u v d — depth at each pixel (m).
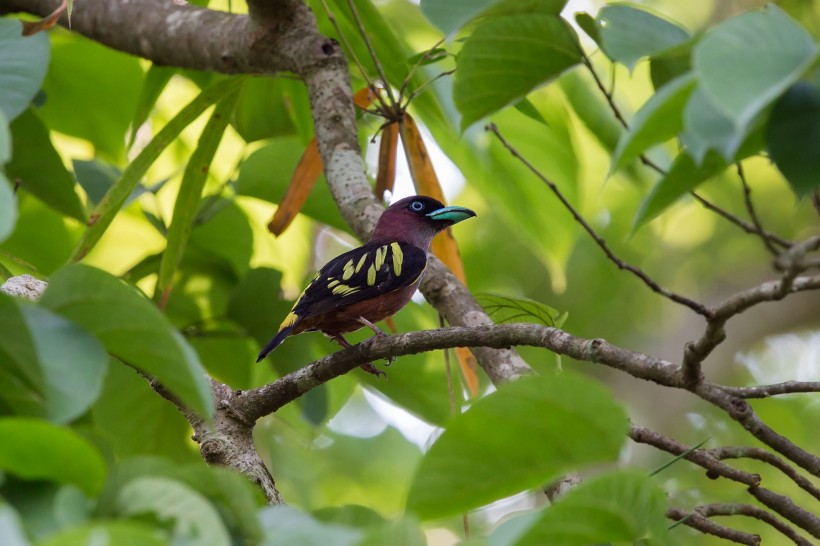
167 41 11.51
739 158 5.75
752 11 4.50
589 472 14.47
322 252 19.36
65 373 4.23
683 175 5.80
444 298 9.97
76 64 13.24
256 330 12.05
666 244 23.03
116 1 11.80
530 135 13.02
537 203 13.30
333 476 20.52
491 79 8.18
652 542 4.47
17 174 10.96
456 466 4.84
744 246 22.72
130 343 4.49
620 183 20.59
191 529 3.85
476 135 12.95
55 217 13.07
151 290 14.02
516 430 4.69
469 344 7.84
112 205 9.66
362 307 10.86
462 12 6.81
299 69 11.03
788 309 23.44
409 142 11.50
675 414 22.23
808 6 16.38
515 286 22.14
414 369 11.81
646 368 6.79
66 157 15.64
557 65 8.09
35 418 4.51
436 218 11.65
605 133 12.52
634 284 22.48
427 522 5.08
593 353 7.03
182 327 12.24
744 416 6.61
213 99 10.50
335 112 10.78
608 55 7.16
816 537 7.31
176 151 15.12
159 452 11.80
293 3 11.02
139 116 11.95
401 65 11.79
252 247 12.69
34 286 8.15
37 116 10.52
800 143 5.20
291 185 11.32
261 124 12.77
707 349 6.28
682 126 5.41
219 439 8.29
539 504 18.08
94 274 4.29
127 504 3.93
